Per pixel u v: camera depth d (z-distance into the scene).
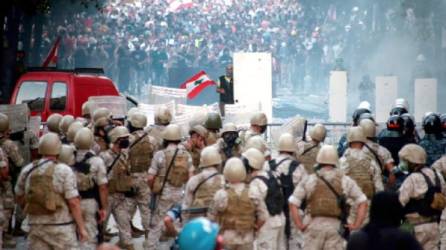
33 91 38.25
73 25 79.81
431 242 19.81
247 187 18.72
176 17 93.00
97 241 21.69
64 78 38.12
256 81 40.81
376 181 22.17
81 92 38.16
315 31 83.31
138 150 24.77
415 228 19.67
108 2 89.81
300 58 79.12
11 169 24.91
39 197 19.31
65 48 77.69
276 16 96.50
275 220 20.23
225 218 18.59
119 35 81.06
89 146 21.69
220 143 23.41
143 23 88.38
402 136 24.91
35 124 32.00
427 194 19.62
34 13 57.81
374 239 13.30
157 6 98.50
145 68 75.31
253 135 23.91
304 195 19.42
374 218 13.46
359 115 26.67
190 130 24.75
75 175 20.83
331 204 19.17
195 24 93.75
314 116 63.84
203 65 79.19
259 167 20.20
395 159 24.89
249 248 18.69
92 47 75.94
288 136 21.88
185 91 41.97
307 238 19.44
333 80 55.34
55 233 19.42
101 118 24.14
